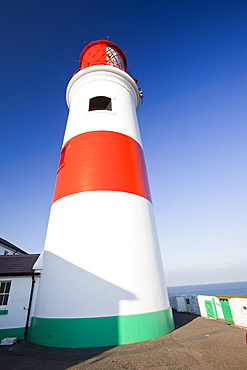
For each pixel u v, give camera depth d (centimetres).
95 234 919
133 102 1496
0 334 920
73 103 1413
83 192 1005
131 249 925
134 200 1034
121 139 1184
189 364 583
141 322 815
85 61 1611
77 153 1130
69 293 848
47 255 1015
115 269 866
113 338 768
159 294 924
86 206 973
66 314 817
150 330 825
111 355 666
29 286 1023
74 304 823
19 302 988
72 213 980
